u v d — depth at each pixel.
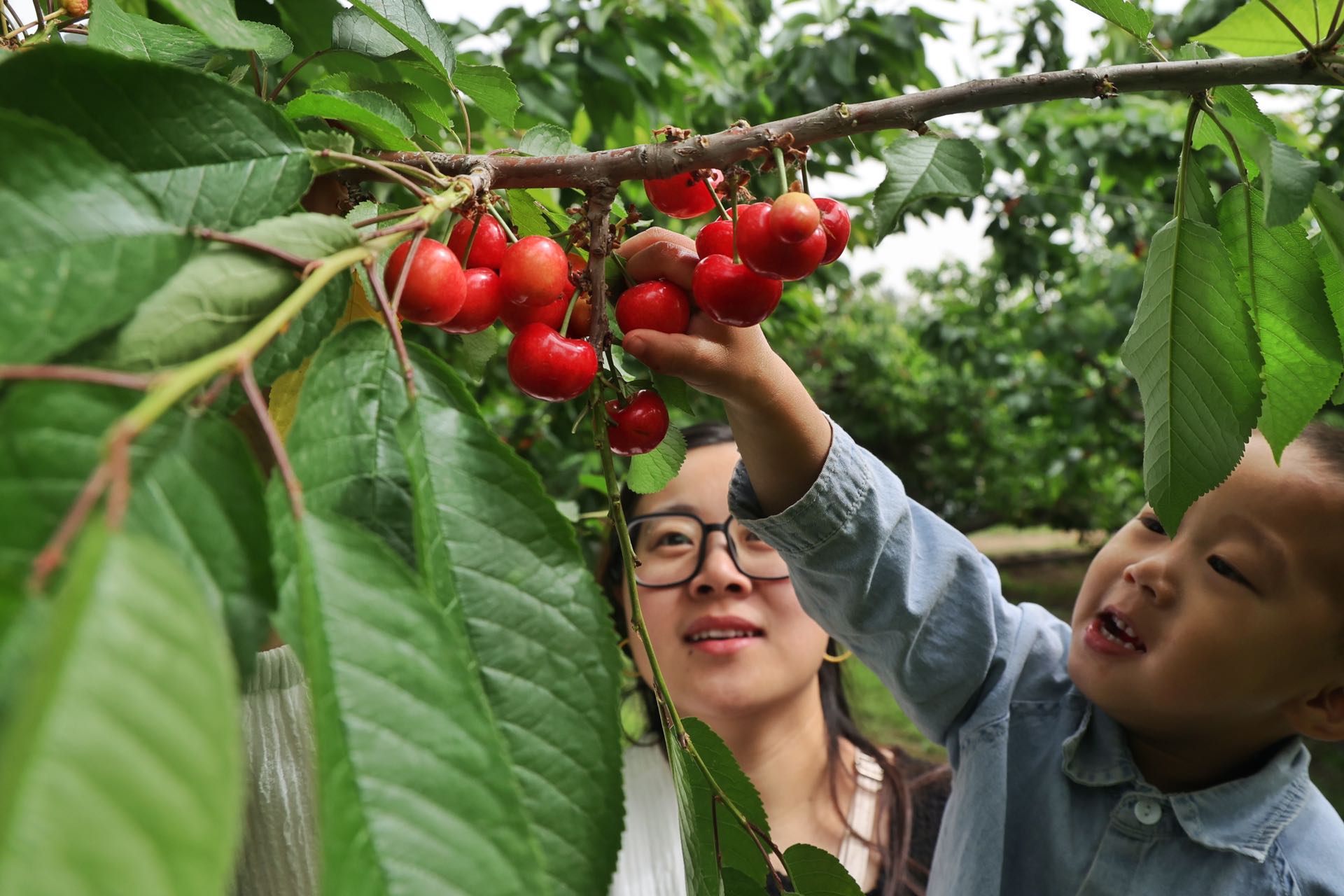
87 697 0.30
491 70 1.06
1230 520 1.49
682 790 0.81
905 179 0.79
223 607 0.43
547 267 0.79
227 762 0.32
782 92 3.90
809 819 2.29
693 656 2.19
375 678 0.45
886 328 12.30
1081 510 10.69
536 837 0.53
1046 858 1.67
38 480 0.39
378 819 0.43
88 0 0.96
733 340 0.99
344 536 0.48
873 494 1.42
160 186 0.57
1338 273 1.00
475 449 0.59
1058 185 5.45
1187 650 1.50
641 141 3.40
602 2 3.24
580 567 0.59
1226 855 1.59
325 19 1.31
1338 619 1.44
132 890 0.29
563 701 0.56
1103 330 6.91
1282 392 1.02
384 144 0.85
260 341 0.47
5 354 0.42
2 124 0.46
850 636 1.69
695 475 2.26
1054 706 1.79
